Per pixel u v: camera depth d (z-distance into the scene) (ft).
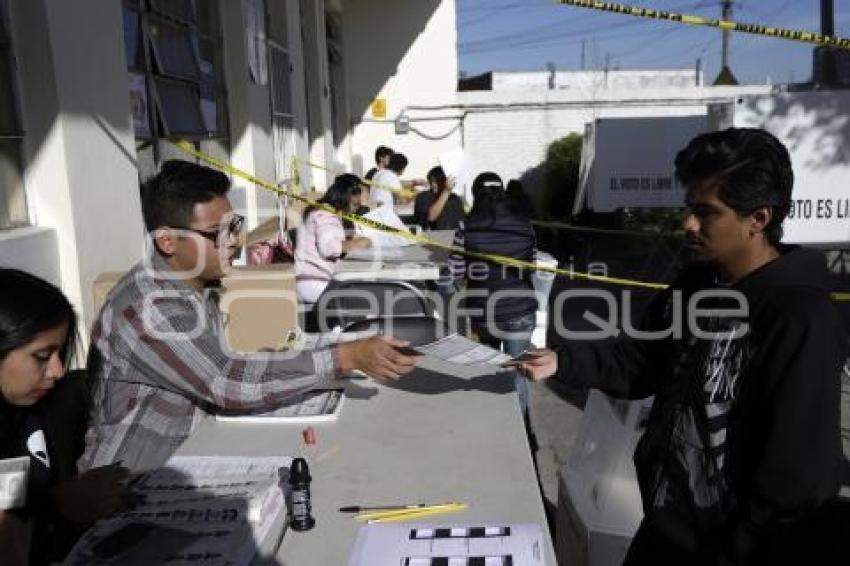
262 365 6.98
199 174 7.16
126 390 7.03
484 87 93.61
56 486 5.52
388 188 30.07
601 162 30.35
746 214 4.93
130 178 14.11
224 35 22.94
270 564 4.95
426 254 18.83
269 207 26.35
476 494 5.79
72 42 11.93
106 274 12.74
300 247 16.89
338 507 5.63
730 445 4.98
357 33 50.03
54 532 5.36
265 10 27.55
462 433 6.91
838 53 37.42
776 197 4.89
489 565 4.83
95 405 7.02
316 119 39.14
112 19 13.58
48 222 11.66
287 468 6.04
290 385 6.95
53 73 11.32
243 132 23.48
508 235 14.89
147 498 5.46
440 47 50.19
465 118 52.26
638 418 8.14
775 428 4.61
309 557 5.01
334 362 7.00
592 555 7.51
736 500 4.98
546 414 16.53
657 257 36.24
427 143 51.26
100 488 5.41
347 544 5.16
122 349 6.95
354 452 6.55
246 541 4.92
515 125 52.85
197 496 5.45
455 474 6.12
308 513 5.35
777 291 4.82
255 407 7.16
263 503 5.30
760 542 4.85
